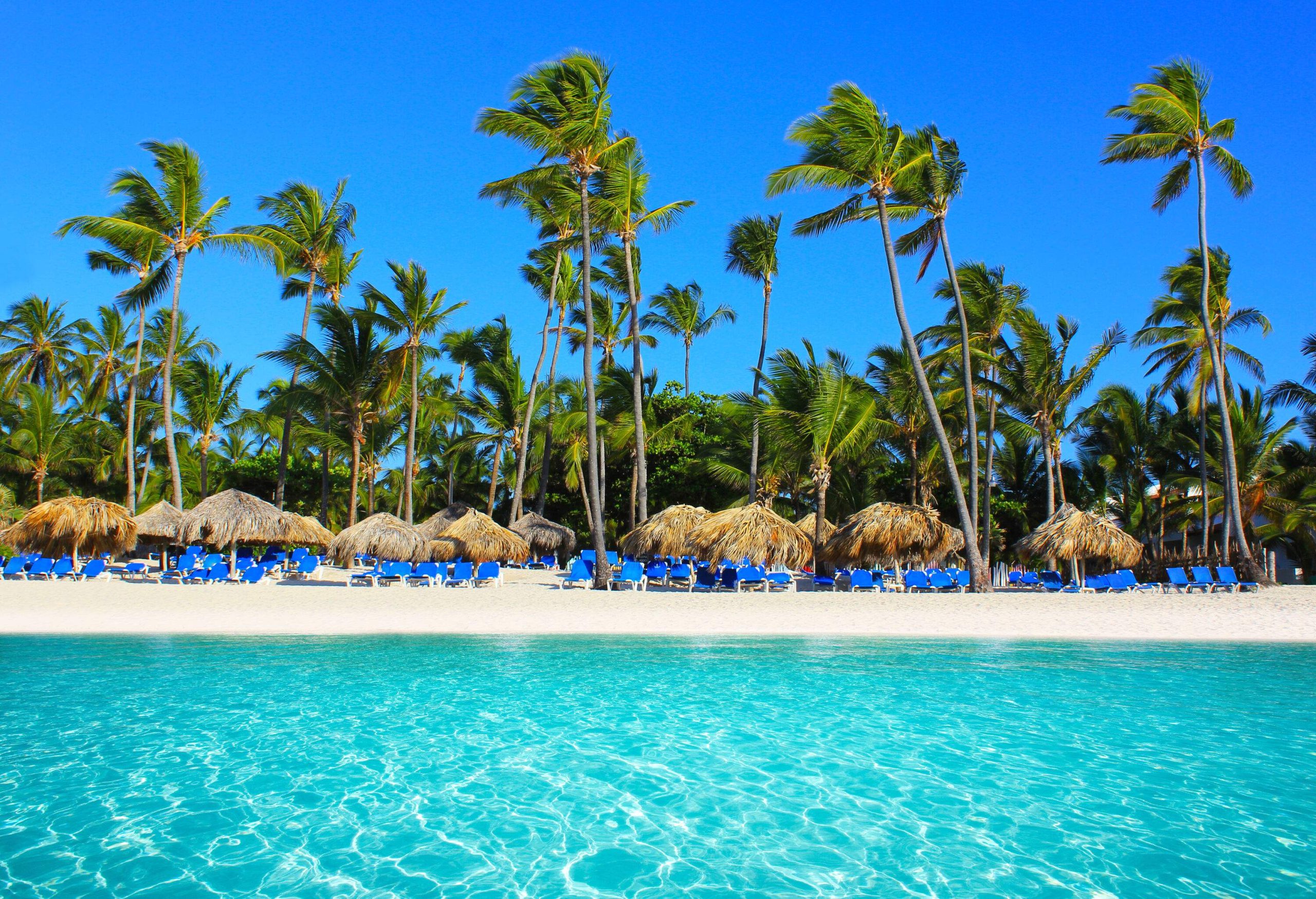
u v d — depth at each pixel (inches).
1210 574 803.4
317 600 683.4
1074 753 268.7
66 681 382.3
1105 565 984.3
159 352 1422.2
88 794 223.8
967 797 225.9
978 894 166.6
